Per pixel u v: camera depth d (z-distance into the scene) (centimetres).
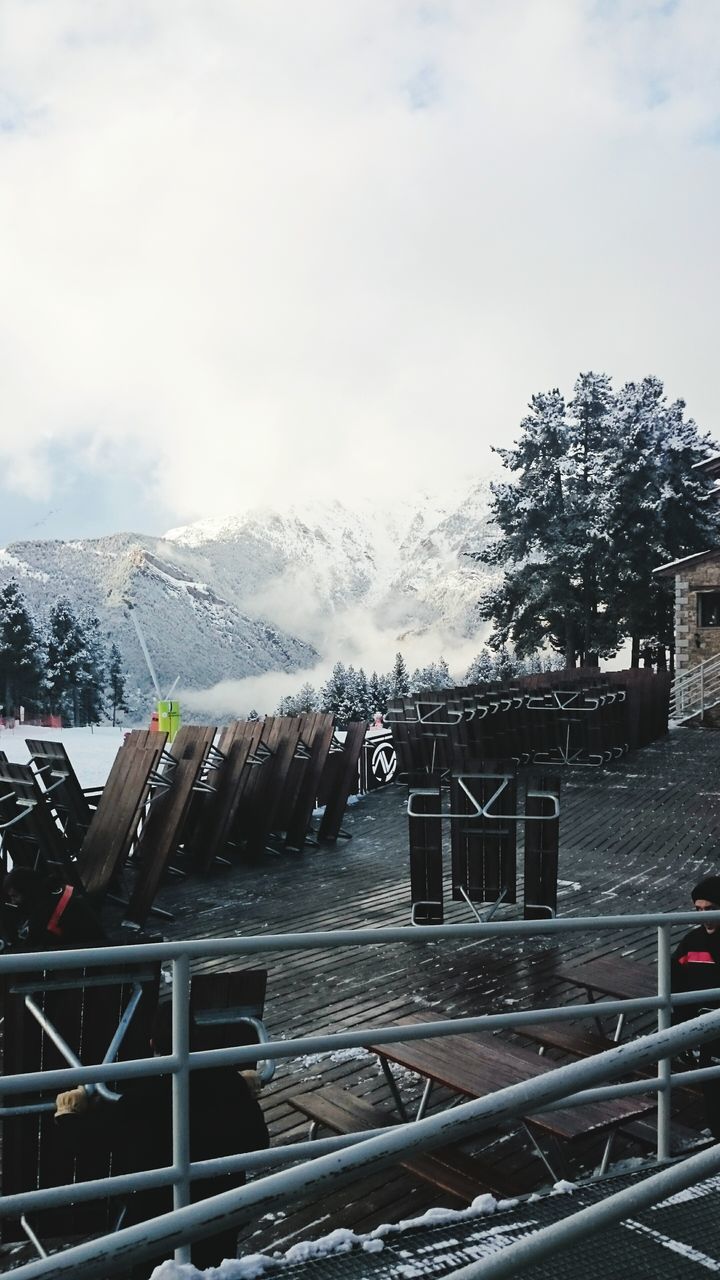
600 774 1934
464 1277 154
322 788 1384
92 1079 273
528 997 727
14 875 400
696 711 2998
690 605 3250
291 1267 282
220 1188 321
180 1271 273
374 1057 597
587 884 1137
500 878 934
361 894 1088
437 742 1773
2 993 376
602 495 4959
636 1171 361
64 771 1066
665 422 5078
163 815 952
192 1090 324
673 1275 270
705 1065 448
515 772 933
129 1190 280
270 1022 677
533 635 5288
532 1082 203
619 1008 363
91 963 265
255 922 969
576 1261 277
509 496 5281
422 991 744
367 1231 395
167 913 976
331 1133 493
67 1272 171
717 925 470
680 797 1680
